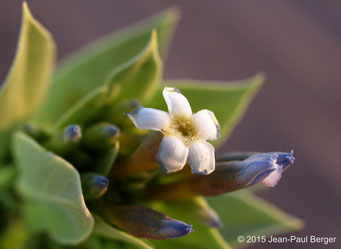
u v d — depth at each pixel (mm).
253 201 161
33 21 139
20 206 155
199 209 134
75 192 124
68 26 238
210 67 254
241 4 260
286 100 256
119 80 138
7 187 154
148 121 119
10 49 227
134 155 128
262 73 257
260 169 122
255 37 259
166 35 159
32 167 138
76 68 160
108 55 160
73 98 159
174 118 120
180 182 130
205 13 257
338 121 256
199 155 119
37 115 159
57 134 135
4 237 158
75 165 133
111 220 129
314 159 251
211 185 127
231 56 256
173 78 249
